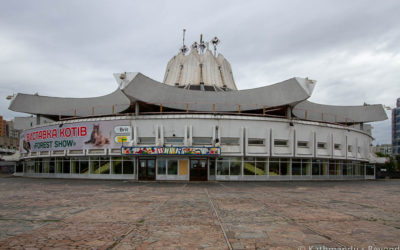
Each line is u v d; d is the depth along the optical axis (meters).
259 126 32.22
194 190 20.83
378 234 8.08
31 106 42.09
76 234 7.88
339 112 46.41
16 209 11.91
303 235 7.88
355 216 10.80
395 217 10.72
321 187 25.12
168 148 29.81
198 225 9.02
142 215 10.62
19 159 43.69
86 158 34.09
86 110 42.69
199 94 37.34
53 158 37.28
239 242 7.15
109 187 23.03
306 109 43.50
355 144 39.72
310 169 34.84
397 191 22.75
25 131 41.19
